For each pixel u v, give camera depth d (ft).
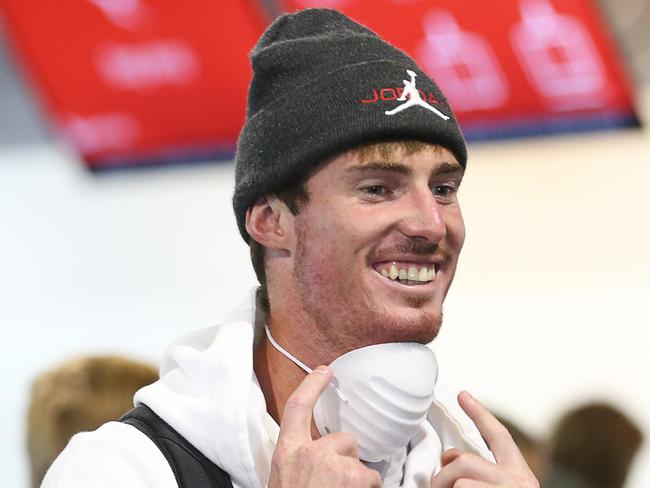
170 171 29.09
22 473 24.71
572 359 26.94
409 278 8.76
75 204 29.53
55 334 28.19
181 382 9.29
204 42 26.81
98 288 28.99
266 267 9.39
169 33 26.86
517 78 26.37
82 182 29.43
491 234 28.45
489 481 8.52
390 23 25.17
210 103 27.86
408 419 8.79
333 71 8.98
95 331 28.25
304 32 9.56
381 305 8.70
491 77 26.32
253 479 8.71
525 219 28.40
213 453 8.80
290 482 8.04
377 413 8.75
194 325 28.17
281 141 8.96
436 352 27.30
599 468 15.49
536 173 28.27
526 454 15.55
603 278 27.86
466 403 9.08
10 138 29.48
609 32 25.98
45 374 12.64
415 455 9.50
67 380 12.45
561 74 26.32
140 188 29.30
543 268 28.19
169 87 27.73
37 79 28.12
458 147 9.06
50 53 27.61
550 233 28.35
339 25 9.59
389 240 8.70
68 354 27.71
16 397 26.30
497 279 28.25
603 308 27.43
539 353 27.14
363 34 9.45
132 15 26.73
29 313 28.84
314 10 9.70
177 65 27.32
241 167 9.39
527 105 26.94
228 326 9.34
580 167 28.19
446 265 9.02
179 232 29.09
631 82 26.78
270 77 9.27
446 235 8.99
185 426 8.85
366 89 8.84
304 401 8.37
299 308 9.07
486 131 27.53
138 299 28.81
